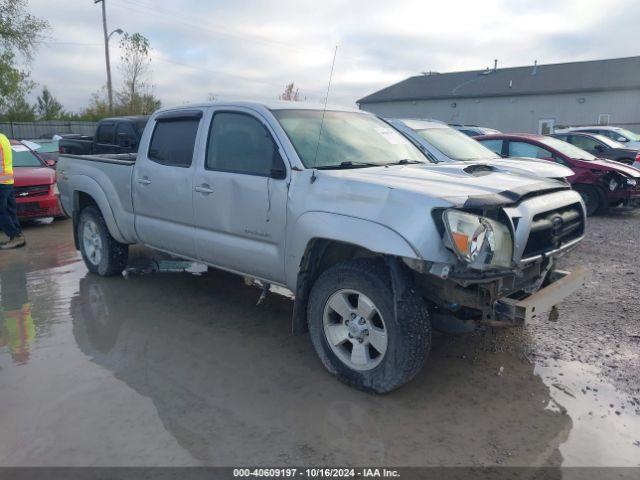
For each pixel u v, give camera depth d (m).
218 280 6.46
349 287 3.70
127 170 5.69
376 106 48.22
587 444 3.19
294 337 4.77
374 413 3.52
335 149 4.39
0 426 3.36
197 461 3.03
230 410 3.55
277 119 4.37
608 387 3.85
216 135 4.78
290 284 4.16
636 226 9.81
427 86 46.59
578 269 4.30
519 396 3.74
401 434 3.29
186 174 4.92
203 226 4.86
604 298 5.70
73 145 14.27
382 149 4.77
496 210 3.45
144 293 5.98
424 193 3.39
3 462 3.02
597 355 4.36
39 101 64.25
